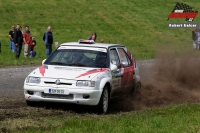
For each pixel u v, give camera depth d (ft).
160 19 417.28
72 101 76.13
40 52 243.60
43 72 79.36
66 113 75.77
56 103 77.82
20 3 412.98
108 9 430.20
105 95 80.12
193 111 78.33
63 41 312.91
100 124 62.69
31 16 382.22
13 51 228.22
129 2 462.60
